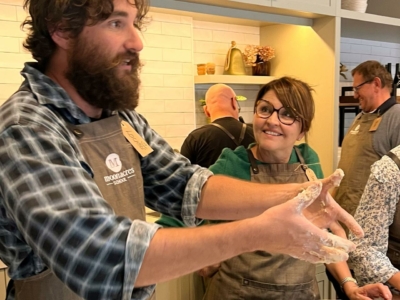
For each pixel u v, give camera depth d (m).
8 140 0.76
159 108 2.50
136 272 0.69
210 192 1.11
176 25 2.51
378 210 1.62
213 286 1.53
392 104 2.57
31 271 0.89
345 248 0.72
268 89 1.54
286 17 2.47
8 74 2.03
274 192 1.06
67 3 0.84
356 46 3.64
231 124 2.13
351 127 2.76
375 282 1.59
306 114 1.52
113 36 0.88
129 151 1.02
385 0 3.34
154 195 1.18
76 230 0.69
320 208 0.99
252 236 0.71
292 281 1.43
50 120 0.85
